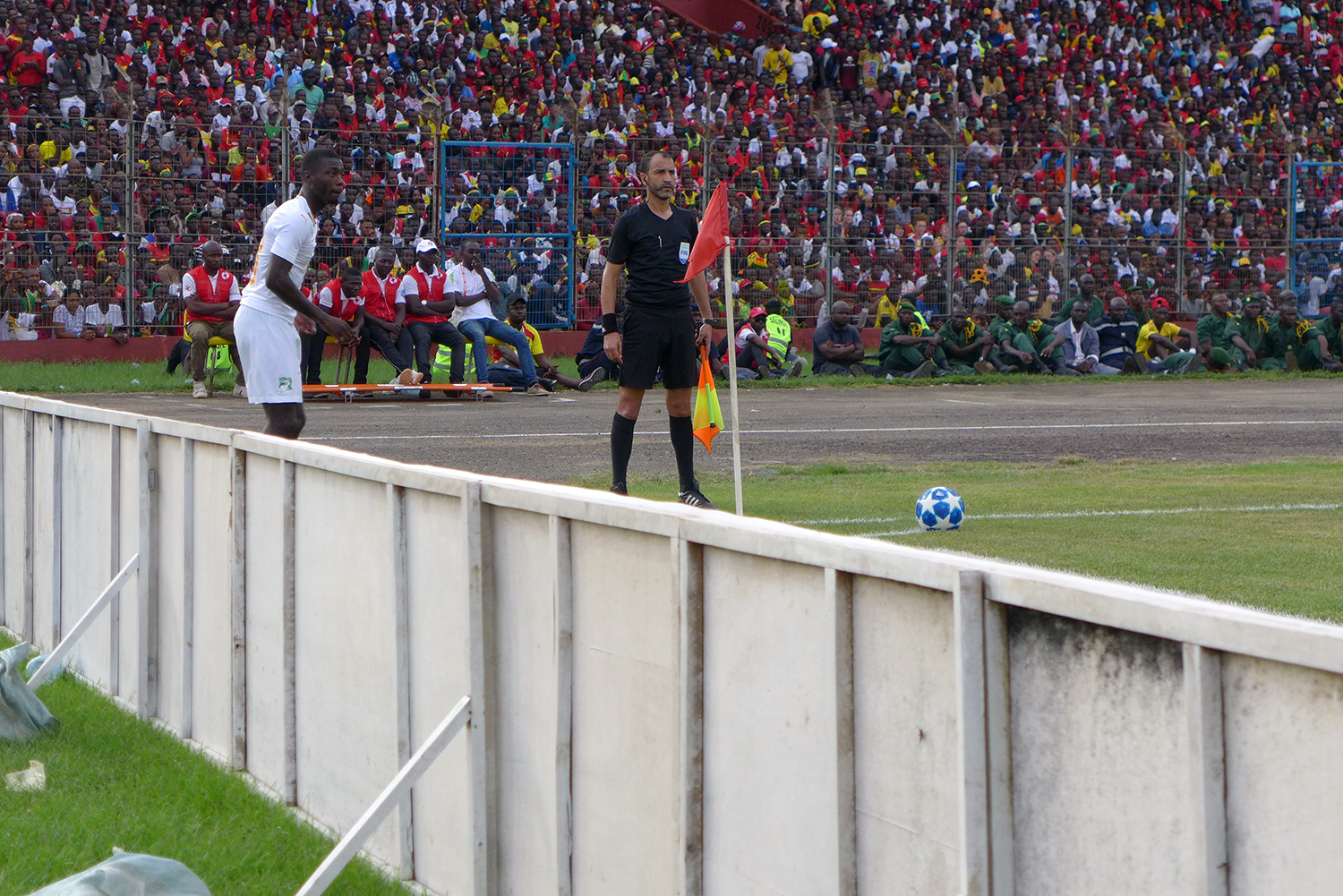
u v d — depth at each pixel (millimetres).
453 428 27375
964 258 49062
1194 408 32781
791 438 25984
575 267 48281
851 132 54344
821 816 4641
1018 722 3992
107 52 52625
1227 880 3443
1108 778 3715
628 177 49094
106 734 9852
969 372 43688
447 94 58781
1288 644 3193
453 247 46156
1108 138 68500
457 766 6668
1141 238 52531
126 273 44906
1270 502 17250
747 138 53438
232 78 53750
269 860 7352
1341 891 3166
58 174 44344
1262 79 75625
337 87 54094
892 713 4352
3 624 13844
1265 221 54500
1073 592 3721
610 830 5758
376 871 7277
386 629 7297
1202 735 3430
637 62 62688
